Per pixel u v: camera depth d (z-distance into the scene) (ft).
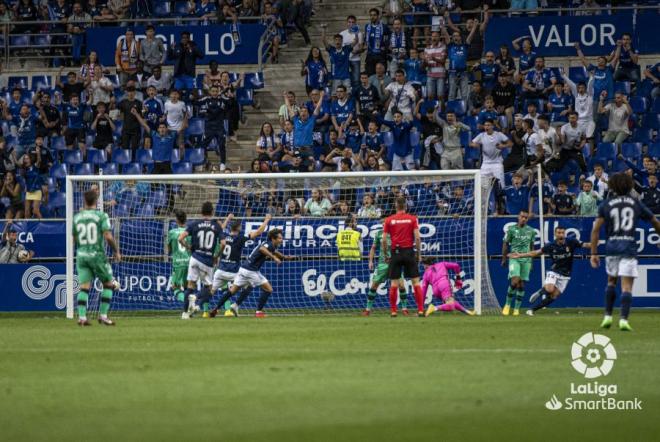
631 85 297.33
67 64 336.90
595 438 72.90
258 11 330.34
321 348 123.95
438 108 286.46
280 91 312.50
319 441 70.08
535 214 243.60
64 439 70.95
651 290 234.58
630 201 144.77
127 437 71.31
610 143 274.57
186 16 336.08
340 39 299.38
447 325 167.53
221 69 322.34
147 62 314.35
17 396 88.02
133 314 226.99
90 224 170.71
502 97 283.38
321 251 234.58
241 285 208.74
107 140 292.40
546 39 304.50
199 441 69.92
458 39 293.84
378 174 214.28
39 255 235.20
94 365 107.86
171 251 224.33
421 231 236.22
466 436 72.23
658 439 72.84
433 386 91.30
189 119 295.07
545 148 264.11
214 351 121.19
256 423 75.66
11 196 273.54
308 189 232.12
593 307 234.58
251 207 239.71
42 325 175.22
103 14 335.06
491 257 235.20
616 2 321.11
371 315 213.05
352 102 285.23
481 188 236.84
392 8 312.91
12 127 306.76
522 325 165.78
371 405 82.38
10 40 340.80
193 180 240.73
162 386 92.32
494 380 94.63
